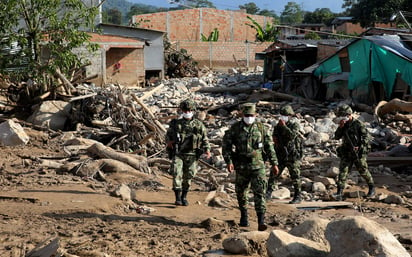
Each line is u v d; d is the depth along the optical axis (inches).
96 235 281.0
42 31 779.4
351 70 1008.2
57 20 770.8
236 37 2714.1
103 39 1467.8
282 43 1493.6
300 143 424.8
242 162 310.2
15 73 768.9
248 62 2156.7
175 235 292.2
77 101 728.3
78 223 308.8
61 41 778.8
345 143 433.7
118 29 1603.1
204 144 370.6
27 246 251.8
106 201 361.1
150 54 1657.2
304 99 1071.0
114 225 309.9
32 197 361.1
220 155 593.3
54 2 767.7
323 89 1144.2
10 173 458.6
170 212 356.2
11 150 569.6
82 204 349.4
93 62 1441.9
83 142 591.2
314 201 431.5
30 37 779.4
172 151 368.5
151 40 1652.3
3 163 502.0
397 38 998.4
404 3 2043.6
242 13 2711.6
